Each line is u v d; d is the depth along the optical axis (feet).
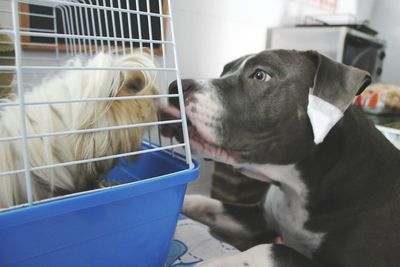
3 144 1.71
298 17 6.85
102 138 1.84
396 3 8.82
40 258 1.49
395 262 2.31
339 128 2.48
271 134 2.46
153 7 3.17
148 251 1.90
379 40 7.16
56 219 1.45
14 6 1.33
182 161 2.18
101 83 1.81
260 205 3.51
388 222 2.41
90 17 2.94
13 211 1.32
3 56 2.47
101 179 2.00
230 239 3.39
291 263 2.23
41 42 3.38
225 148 2.45
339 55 5.83
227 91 2.45
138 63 1.96
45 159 1.74
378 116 5.59
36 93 1.86
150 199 1.75
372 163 2.55
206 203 3.47
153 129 2.37
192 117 2.31
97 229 1.62
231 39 5.56
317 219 2.62
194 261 2.56
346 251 2.45
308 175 2.59
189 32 4.92
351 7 8.54
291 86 2.45
